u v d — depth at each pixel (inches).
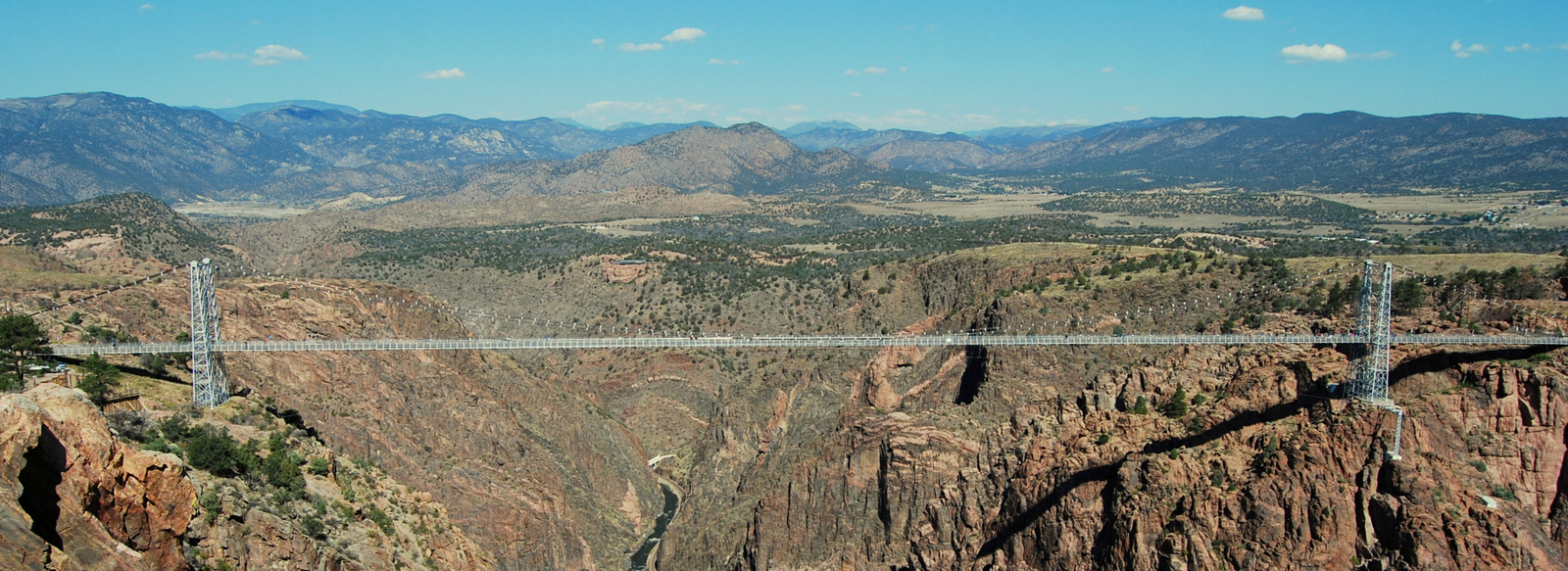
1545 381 4581.7
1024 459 5536.4
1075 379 6481.3
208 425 4158.5
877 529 5920.3
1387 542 4340.6
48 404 2452.0
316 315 6953.7
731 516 6742.1
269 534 3267.7
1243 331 6230.3
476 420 6943.9
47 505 2277.3
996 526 5374.0
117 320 6166.3
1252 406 5123.0
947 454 5880.9
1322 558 4357.8
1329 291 6628.9
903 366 7342.5
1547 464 4498.0
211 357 5132.9
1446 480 4421.8
